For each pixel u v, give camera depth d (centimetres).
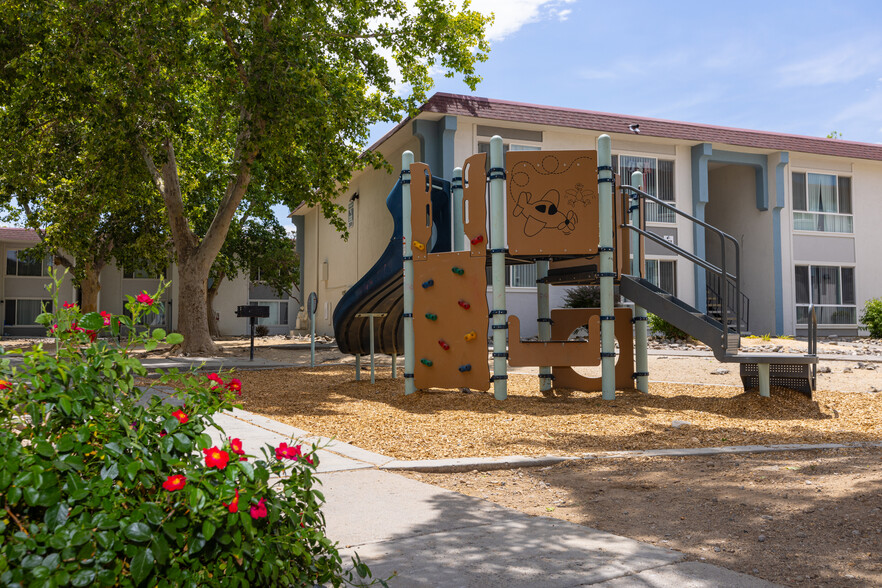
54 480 211
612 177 1042
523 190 1027
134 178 2052
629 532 411
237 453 249
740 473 559
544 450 667
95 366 249
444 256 1052
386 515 432
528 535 391
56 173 2322
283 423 809
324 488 498
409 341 1072
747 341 1986
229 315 4456
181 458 248
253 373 1484
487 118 2123
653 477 555
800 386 965
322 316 3400
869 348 1847
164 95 1675
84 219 2298
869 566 346
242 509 227
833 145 2611
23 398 229
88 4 1520
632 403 988
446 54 1927
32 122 1906
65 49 1602
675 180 2459
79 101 1711
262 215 3850
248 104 1583
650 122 2391
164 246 3319
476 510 445
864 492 482
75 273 3198
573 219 1022
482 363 1020
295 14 1662
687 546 382
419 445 688
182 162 2425
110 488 217
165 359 1808
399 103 2000
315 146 1720
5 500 208
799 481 524
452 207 1236
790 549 374
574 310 1187
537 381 1277
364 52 1875
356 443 696
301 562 263
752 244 2639
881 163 2706
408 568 336
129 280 4197
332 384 1263
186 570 220
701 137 2412
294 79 1569
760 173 2570
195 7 1595
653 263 2427
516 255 1039
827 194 2659
